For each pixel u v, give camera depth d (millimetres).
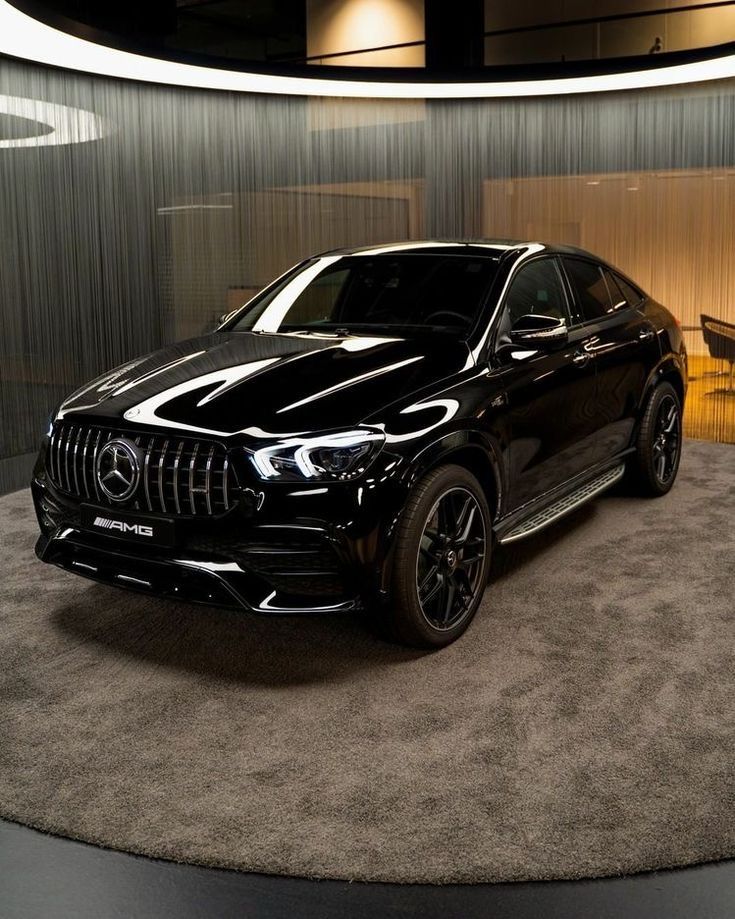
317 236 6871
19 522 4602
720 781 2268
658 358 4637
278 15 10391
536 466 3561
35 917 1854
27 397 5352
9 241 5160
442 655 3012
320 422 2762
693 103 6062
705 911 1847
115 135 5789
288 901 1891
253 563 2707
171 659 3008
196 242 6332
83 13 8375
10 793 2260
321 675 2883
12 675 2898
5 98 5090
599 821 2115
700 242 6168
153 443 2828
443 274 3750
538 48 9336
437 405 2979
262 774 2338
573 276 4176
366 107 6820
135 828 2119
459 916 1842
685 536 4227
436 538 2969
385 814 2158
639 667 2906
